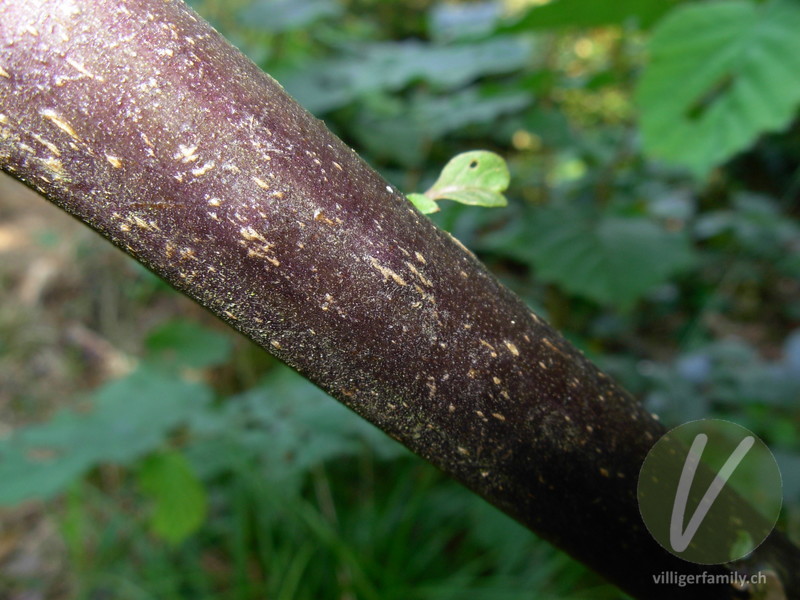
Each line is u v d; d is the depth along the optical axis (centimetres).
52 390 72
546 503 12
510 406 11
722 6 42
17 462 41
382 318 10
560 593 48
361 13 127
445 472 11
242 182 9
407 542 52
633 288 58
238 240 9
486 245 64
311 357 10
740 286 86
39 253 91
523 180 81
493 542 51
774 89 39
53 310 83
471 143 83
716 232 79
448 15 87
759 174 103
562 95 95
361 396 10
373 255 10
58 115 8
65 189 9
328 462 56
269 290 9
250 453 50
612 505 12
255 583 51
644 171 83
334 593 49
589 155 73
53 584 51
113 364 75
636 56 73
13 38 8
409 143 69
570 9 47
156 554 52
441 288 10
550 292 70
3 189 107
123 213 9
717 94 43
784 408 56
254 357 69
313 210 9
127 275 84
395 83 66
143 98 9
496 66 69
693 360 58
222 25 82
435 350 10
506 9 91
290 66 72
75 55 8
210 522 55
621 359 61
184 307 81
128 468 60
